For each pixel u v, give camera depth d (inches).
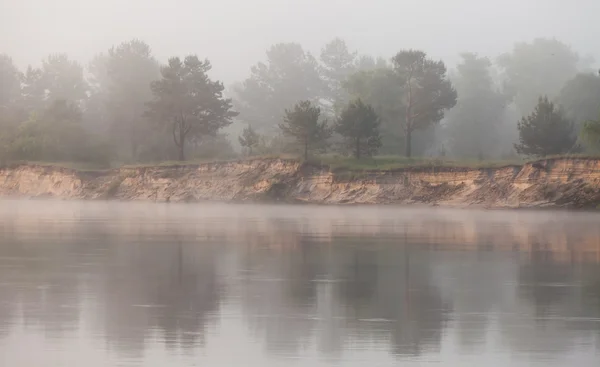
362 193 5374.0
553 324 1334.9
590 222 3627.0
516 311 1441.9
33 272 1921.8
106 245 2586.1
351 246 2566.4
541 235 2942.9
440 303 1523.1
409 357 1136.8
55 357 1128.8
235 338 1240.8
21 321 1344.7
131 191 6284.5
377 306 1491.1
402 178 5329.7
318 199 5497.1
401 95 7268.7
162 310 1445.6
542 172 4822.8
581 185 4680.1
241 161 6067.9
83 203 5885.8
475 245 2588.6
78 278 1825.8
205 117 7091.5
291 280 1804.9
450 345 1199.6
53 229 3255.4
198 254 2330.2
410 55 6535.4
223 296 1590.8
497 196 4896.7
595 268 2016.5
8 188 6860.2
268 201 5639.8
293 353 1157.7
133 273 1913.1
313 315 1408.7
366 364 1104.2
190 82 7111.2
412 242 2694.4
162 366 1090.7
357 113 5866.1
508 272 1942.7
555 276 1873.8
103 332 1272.1
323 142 6131.9
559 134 5290.4
